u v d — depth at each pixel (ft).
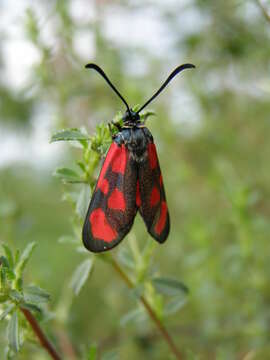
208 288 0.53
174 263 0.64
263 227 0.50
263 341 0.51
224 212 0.58
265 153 0.64
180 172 0.58
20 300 0.34
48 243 0.67
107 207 0.37
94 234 0.36
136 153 0.38
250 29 0.55
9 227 0.52
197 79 0.59
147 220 0.38
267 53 0.53
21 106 0.60
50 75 0.52
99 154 0.36
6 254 0.34
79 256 0.67
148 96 0.57
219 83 0.60
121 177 0.37
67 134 0.35
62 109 0.53
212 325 0.52
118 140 0.37
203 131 0.60
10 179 0.68
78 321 0.58
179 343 0.52
